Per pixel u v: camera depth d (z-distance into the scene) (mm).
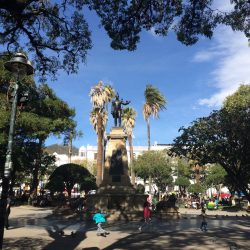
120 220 26031
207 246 14352
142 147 102062
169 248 13898
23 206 42094
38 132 32656
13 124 9961
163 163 63656
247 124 15617
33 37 15328
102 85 53719
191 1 13609
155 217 27797
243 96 38531
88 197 28359
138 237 16984
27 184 63281
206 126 16891
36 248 13547
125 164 29750
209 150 16484
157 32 14508
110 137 30312
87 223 23812
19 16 12930
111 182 29344
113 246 14312
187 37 14234
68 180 42594
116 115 30875
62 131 37344
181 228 21203
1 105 29562
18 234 17438
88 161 97625
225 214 34125
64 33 15492
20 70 10328
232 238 16672
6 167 9547
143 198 28156
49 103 35281
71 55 16031
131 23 14352
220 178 50375
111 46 14852
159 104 61031
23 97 10328
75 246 14156
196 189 59750
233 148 15695
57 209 29500
